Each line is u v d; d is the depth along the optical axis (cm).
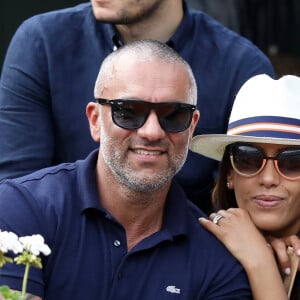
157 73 625
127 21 732
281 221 674
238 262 658
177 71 629
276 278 655
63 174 654
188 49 759
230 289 650
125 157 625
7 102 746
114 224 638
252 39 1127
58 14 761
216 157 708
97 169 652
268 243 685
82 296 628
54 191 644
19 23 1127
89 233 636
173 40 756
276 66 1073
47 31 751
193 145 700
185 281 640
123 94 622
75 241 634
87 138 741
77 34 753
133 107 622
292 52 1154
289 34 1150
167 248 646
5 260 523
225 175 698
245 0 1109
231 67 759
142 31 751
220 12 1095
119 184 632
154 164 623
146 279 636
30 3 1128
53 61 745
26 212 631
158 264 640
